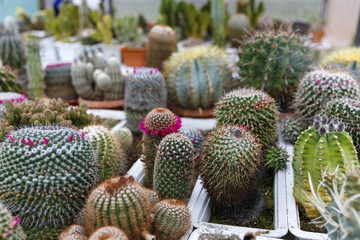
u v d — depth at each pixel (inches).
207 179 17.5
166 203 14.7
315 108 22.9
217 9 48.3
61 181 14.7
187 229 15.6
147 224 13.8
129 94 27.2
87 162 15.8
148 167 19.4
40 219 15.3
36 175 14.4
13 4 83.2
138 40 59.9
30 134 15.5
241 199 18.3
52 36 73.2
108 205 12.5
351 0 56.6
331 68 25.0
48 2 89.4
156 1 79.4
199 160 18.2
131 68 52.5
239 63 29.4
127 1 80.7
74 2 74.9
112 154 19.7
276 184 19.7
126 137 24.8
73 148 15.3
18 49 39.3
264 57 27.3
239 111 19.3
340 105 19.5
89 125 20.9
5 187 14.6
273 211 19.2
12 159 14.4
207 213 18.3
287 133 23.8
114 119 31.2
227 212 18.8
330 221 11.2
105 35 61.3
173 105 31.8
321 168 15.1
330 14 72.0
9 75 29.8
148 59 36.6
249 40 28.5
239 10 68.1
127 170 23.5
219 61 30.1
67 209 15.6
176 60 30.4
